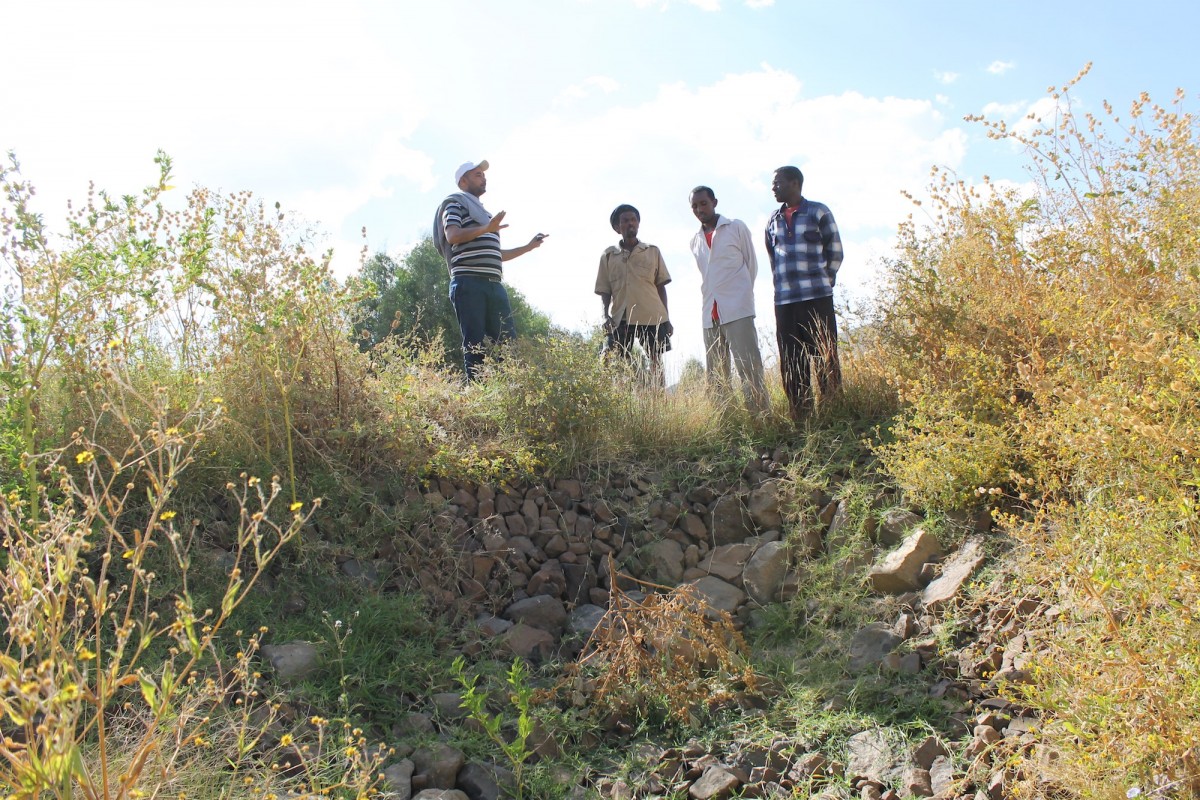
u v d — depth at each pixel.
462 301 6.82
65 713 2.00
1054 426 4.03
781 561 5.02
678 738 3.80
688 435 6.15
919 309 5.48
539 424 5.78
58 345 4.21
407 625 4.27
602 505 5.44
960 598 4.20
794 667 4.14
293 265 4.98
